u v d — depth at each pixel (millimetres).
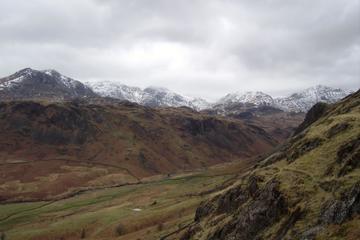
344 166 66688
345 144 73062
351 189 58219
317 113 180500
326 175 69875
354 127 79750
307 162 77375
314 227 58938
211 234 88250
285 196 70250
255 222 74750
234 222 82000
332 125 87375
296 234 60500
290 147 102812
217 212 101125
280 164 93000
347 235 52719
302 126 189500
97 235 189750
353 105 108375
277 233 66375
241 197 92500
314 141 86625
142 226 182750
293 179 73812
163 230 153500
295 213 65312
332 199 60438
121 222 191250
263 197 77062
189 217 157250
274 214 71188
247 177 100812
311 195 67062
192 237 98188
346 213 56000
